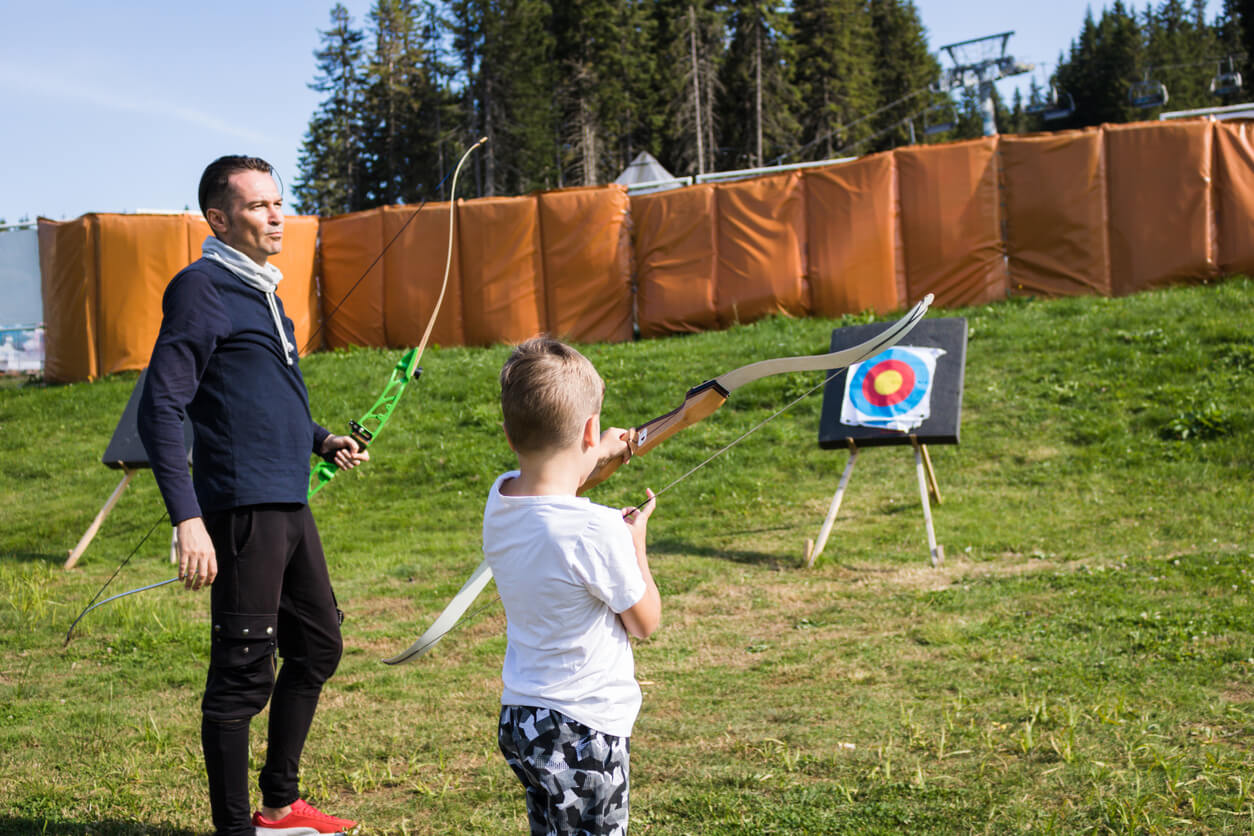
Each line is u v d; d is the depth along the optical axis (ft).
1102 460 27.27
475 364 40.47
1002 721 12.28
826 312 41.09
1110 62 226.99
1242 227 37.55
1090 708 12.44
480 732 13.05
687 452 31.58
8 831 10.18
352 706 14.32
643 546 7.53
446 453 33.47
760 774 11.10
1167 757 10.85
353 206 160.86
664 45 174.29
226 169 9.64
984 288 39.93
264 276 9.66
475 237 43.68
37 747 12.92
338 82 162.30
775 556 22.53
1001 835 9.43
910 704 13.10
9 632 19.01
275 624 9.38
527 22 142.61
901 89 203.00
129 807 10.89
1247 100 214.48
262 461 9.36
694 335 42.19
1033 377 33.06
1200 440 27.63
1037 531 22.71
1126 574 18.48
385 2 160.56
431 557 24.81
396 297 44.19
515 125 140.77
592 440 7.36
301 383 10.05
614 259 43.29
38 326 47.44
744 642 16.55
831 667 14.87
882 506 26.20
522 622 6.96
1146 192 38.40
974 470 28.07
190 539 8.68
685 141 146.51
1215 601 16.47
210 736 9.19
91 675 16.40
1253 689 12.78
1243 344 32.07
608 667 6.87
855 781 10.80
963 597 18.02
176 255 43.24
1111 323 35.50
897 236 40.57
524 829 10.14
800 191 41.52
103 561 25.93
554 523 6.79
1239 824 9.40
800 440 31.65
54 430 38.27
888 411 23.16
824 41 161.79
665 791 10.82
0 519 30.14
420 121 157.28
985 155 39.81
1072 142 39.09
